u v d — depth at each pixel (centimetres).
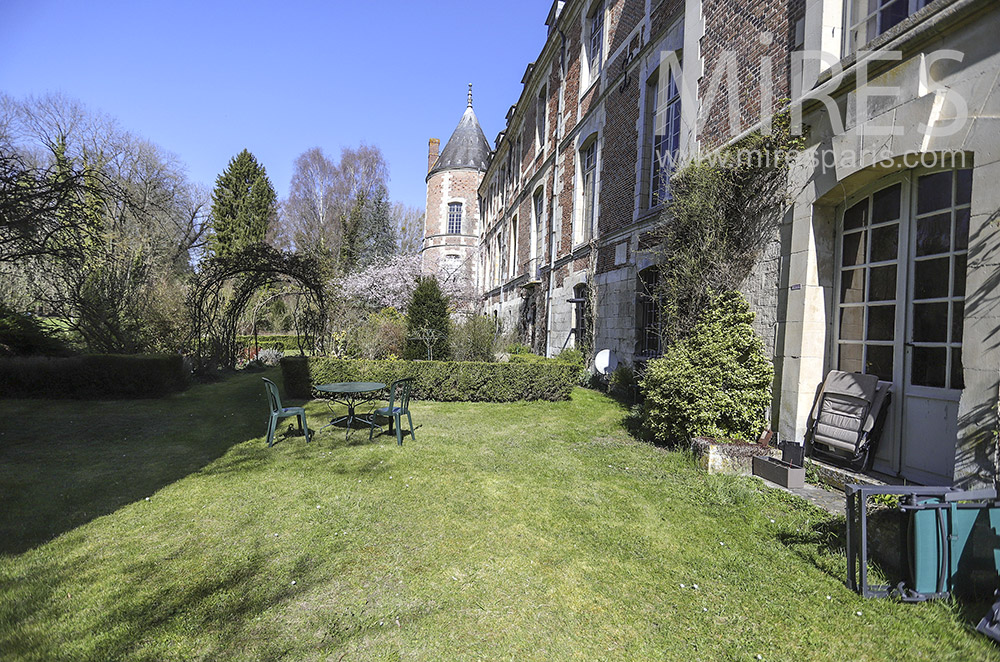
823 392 452
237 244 3022
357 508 365
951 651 207
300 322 1328
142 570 273
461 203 3125
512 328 1681
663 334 648
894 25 402
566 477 441
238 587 257
